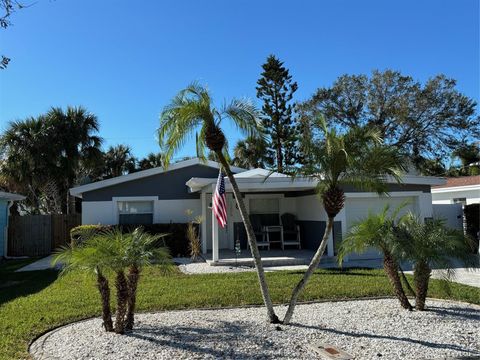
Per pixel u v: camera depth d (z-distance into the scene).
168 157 6.79
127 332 6.41
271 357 5.37
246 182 15.23
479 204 18.19
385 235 7.57
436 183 16.16
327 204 6.66
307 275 6.77
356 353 5.48
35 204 25.48
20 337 6.52
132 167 32.62
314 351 5.54
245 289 9.96
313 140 6.86
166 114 6.49
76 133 23.83
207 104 6.28
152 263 6.61
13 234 20.34
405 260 7.39
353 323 6.77
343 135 6.64
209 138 6.40
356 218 15.55
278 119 31.70
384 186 7.14
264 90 31.89
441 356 5.37
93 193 18.36
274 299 8.86
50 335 6.66
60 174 23.58
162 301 8.80
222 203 12.75
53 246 20.61
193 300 8.85
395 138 35.97
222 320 7.14
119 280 6.32
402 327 6.52
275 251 17.31
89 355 5.50
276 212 19.30
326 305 8.26
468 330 6.35
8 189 24.28
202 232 17.52
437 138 35.75
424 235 7.46
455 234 7.54
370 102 36.44
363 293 9.22
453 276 8.15
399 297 7.62
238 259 14.78
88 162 24.91
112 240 6.42
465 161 35.94
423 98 35.19
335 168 6.62
